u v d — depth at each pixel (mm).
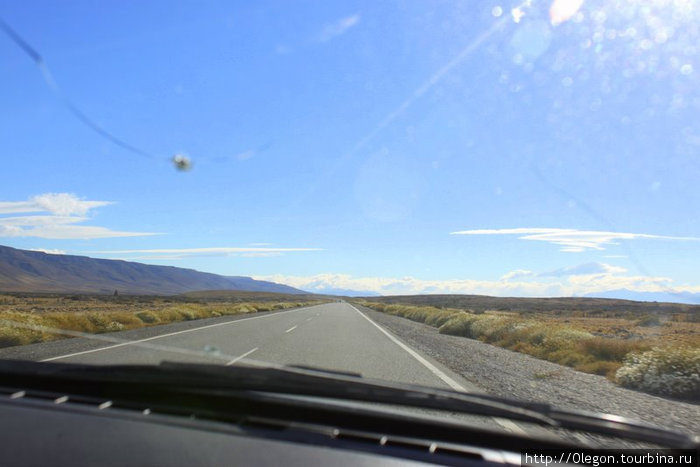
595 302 111812
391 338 19047
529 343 18172
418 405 3896
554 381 10328
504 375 10789
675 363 9969
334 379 4195
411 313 47906
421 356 13414
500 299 144625
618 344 14484
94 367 4328
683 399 9094
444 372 10516
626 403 8164
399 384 4207
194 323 24891
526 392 8727
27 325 15586
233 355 11930
